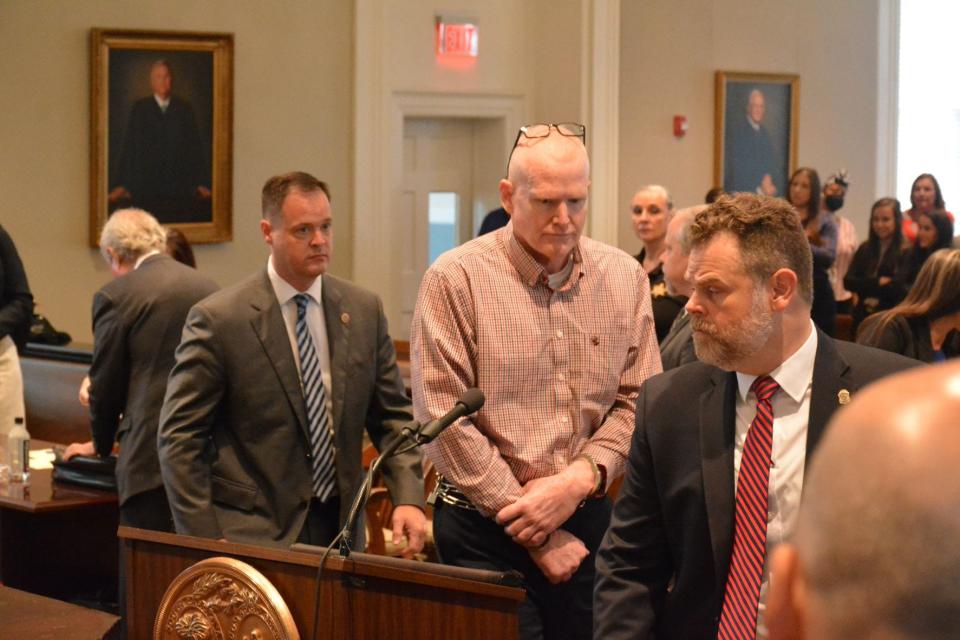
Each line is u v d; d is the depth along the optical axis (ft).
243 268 25.77
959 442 1.79
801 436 6.66
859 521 1.84
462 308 9.13
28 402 19.62
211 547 8.23
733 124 30.40
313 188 10.28
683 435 7.01
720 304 6.63
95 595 15.83
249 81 25.62
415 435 8.80
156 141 24.52
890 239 24.64
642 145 29.35
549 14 28.63
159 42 24.40
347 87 26.71
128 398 13.16
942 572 1.78
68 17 23.70
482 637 7.32
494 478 8.87
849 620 1.85
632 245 29.37
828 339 6.79
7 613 8.79
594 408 9.30
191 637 8.17
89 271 24.09
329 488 10.41
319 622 7.82
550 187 8.86
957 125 33.55
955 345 11.66
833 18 31.76
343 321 10.56
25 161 23.40
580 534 9.27
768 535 6.64
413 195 28.91
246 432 10.21
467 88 28.25
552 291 9.24
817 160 31.86
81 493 13.69
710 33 30.09
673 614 7.09
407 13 27.50
